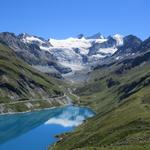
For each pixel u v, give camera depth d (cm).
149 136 11650
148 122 13900
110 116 17862
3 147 19050
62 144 16862
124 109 18375
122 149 10006
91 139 14575
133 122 14238
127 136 12569
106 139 13425
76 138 16450
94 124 18125
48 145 18788
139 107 17612
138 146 10125
